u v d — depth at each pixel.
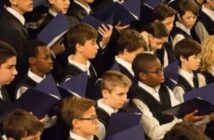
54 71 13.80
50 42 13.49
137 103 12.30
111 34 15.05
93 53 13.54
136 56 12.68
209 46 14.77
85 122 10.62
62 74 13.60
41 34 13.66
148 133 11.88
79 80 11.79
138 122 10.75
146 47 14.03
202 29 19.02
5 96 11.88
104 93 11.75
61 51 13.80
